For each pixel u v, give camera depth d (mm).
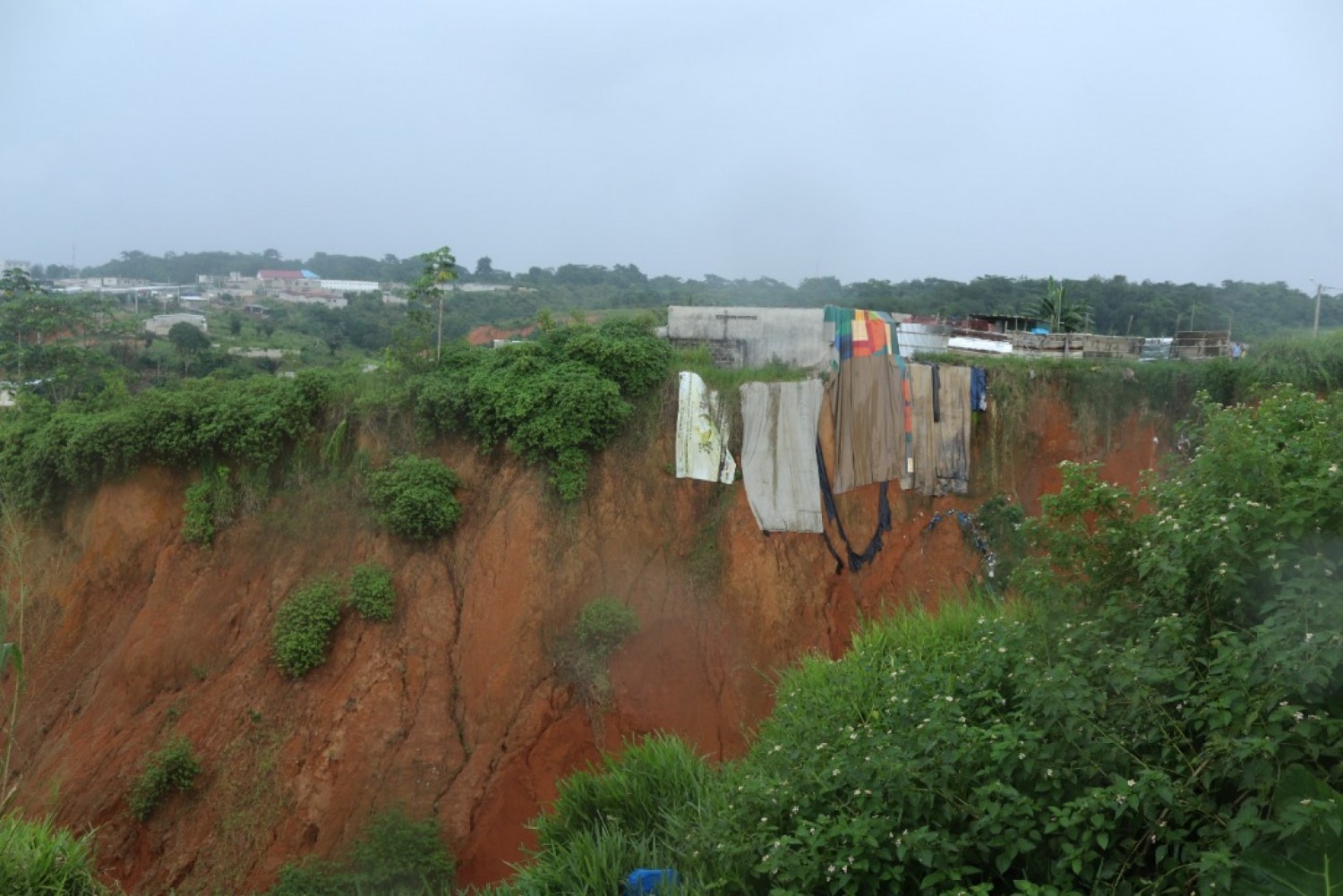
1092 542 5547
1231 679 4297
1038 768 4578
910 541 14930
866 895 4613
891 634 8523
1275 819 3900
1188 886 4109
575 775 7938
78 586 14836
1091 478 5723
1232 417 5117
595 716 12914
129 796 12367
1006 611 8094
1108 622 5125
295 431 15172
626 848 6473
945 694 5688
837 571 14656
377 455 15141
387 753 12617
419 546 14289
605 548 14336
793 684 8383
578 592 13922
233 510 14969
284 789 12320
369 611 13422
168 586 14547
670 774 7355
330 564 14414
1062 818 4262
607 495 14641
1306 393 5754
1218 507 4887
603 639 13297
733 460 15047
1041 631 5355
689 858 5688
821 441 15039
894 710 5742
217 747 12773
